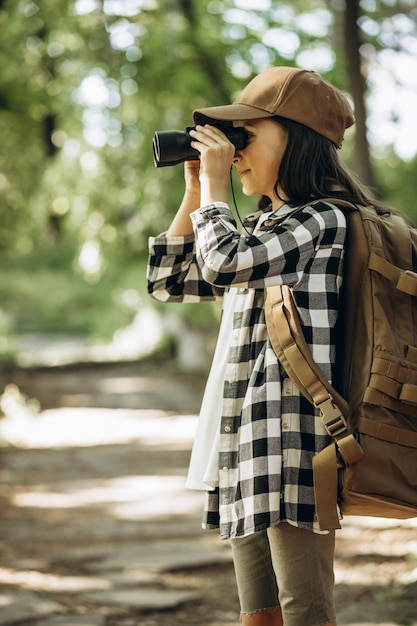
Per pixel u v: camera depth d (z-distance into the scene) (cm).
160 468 997
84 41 1299
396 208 268
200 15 1241
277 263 236
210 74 1234
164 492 852
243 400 252
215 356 269
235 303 261
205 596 516
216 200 246
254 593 267
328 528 235
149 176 1465
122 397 1736
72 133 1688
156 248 288
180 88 1225
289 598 244
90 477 947
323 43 1176
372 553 572
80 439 1244
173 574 566
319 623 243
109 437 1259
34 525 718
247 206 1189
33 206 2256
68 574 563
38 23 1393
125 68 1251
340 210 246
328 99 253
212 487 260
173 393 1781
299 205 254
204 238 241
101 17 1266
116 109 1379
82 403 1659
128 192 1645
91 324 2892
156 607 490
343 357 244
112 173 1655
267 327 246
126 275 1881
